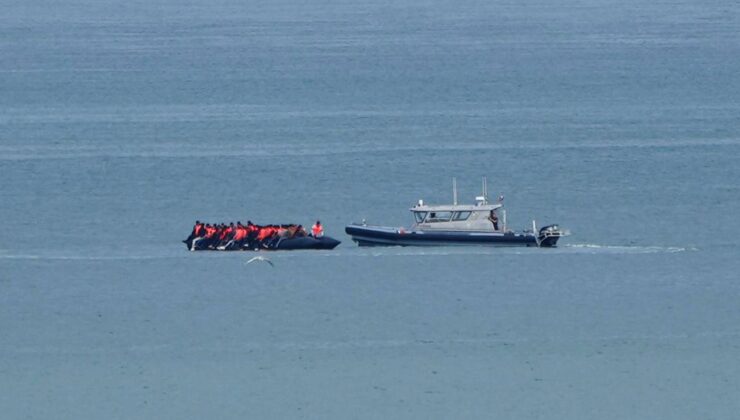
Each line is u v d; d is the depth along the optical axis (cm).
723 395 17925
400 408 17562
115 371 18712
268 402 17738
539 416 17362
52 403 17700
